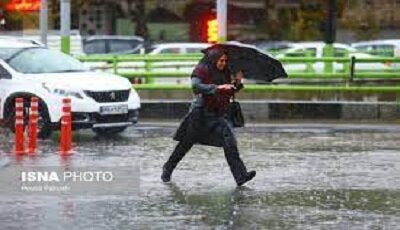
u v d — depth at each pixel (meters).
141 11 83.06
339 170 24.19
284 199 19.75
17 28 67.00
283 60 40.78
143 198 19.78
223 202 19.34
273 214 18.02
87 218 17.47
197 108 21.41
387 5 81.00
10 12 66.62
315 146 29.67
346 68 42.03
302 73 41.44
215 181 22.20
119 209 18.44
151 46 63.28
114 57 41.22
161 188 21.12
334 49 53.16
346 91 40.78
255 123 38.53
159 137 32.16
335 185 21.69
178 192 20.58
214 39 44.47
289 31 82.31
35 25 67.38
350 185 21.70
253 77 21.61
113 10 83.81
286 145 29.88
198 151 28.16
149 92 41.84
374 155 27.42
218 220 17.36
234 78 21.48
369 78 41.91
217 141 21.41
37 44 33.91
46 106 30.80
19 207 18.58
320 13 81.56
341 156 27.14
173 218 17.53
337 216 17.86
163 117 39.88
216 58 21.16
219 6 41.66
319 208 18.70
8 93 31.38
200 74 21.16
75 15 81.88
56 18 72.69
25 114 30.94
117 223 17.02
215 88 20.95
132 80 42.22
